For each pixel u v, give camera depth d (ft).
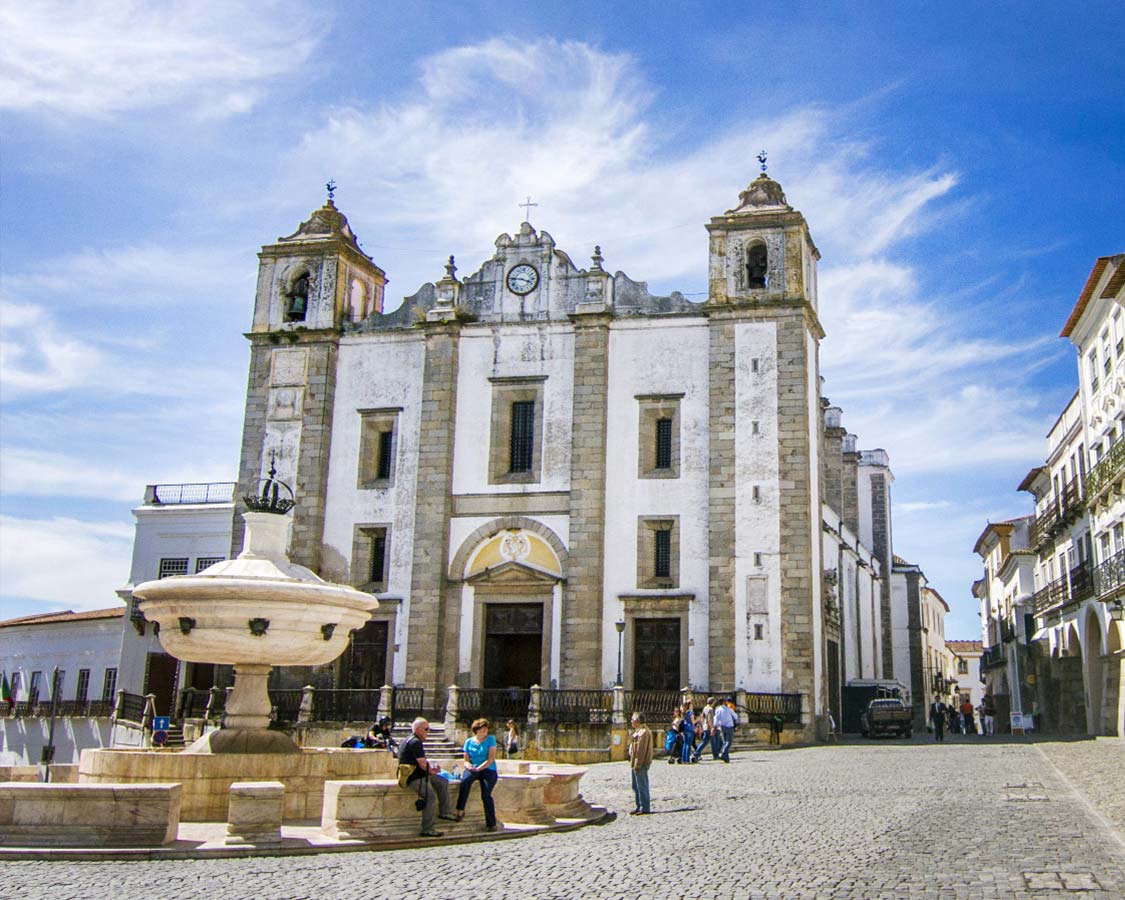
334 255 149.48
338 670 136.77
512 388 139.23
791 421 128.77
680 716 103.81
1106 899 34.58
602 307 137.49
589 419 134.82
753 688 123.54
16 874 39.65
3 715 175.11
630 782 79.25
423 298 146.51
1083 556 137.18
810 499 128.06
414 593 135.85
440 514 136.98
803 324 131.34
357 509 141.69
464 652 134.10
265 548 65.10
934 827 51.31
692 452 132.26
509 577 133.69
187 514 158.81
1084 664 132.16
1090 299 121.49
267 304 150.41
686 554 129.70
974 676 354.74
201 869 41.47
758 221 134.82
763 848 46.32
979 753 100.99
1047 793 64.54
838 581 159.02
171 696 153.17
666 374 134.82
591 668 128.26
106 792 45.19
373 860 43.91
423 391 141.49
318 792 57.52
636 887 38.04
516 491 136.15
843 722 156.97
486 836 49.73
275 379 147.54
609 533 132.36
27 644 180.96
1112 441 119.24
